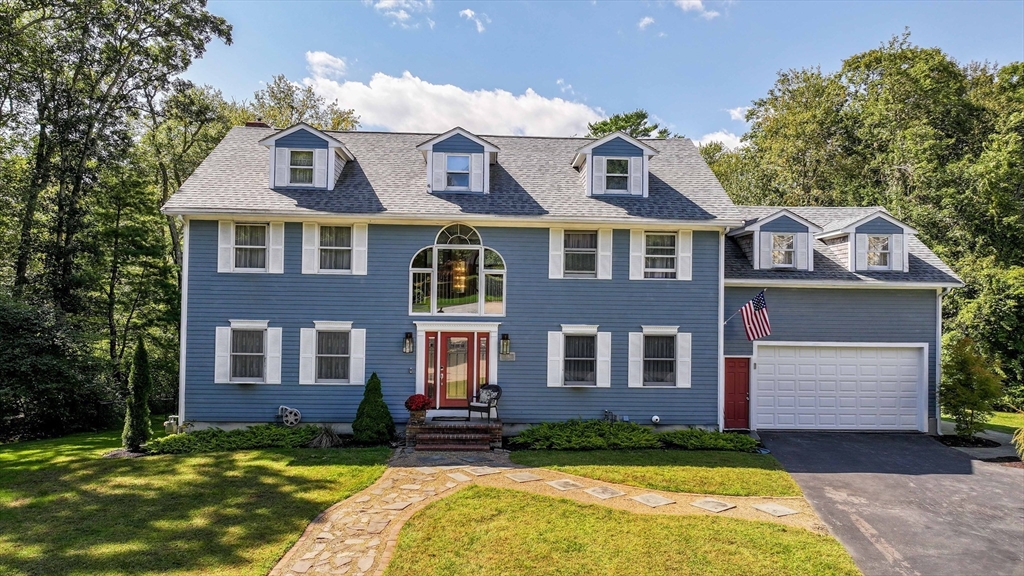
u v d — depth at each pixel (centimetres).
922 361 1588
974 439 1499
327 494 994
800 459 1296
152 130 2388
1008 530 920
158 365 2345
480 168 1527
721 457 1290
